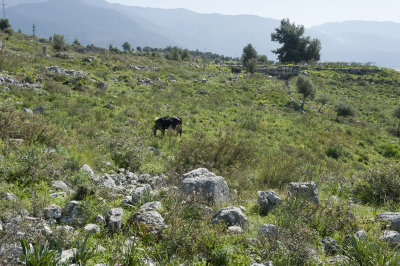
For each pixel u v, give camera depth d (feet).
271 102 102.63
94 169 28.37
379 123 102.58
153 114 64.39
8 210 16.76
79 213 18.47
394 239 18.43
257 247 17.44
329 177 39.40
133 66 125.18
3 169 22.18
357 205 28.48
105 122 49.24
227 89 110.52
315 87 106.63
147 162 34.94
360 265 15.78
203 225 18.74
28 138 30.63
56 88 64.59
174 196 22.80
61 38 186.09
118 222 17.85
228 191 27.45
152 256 15.61
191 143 41.16
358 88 151.84
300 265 15.97
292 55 240.32
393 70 182.70
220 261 15.72
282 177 33.94
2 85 57.11
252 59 169.07
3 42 121.90
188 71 143.74
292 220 19.94
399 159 65.72
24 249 12.97
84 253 14.08
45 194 20.27
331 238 19.75
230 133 58.39
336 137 73.05
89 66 105.50
